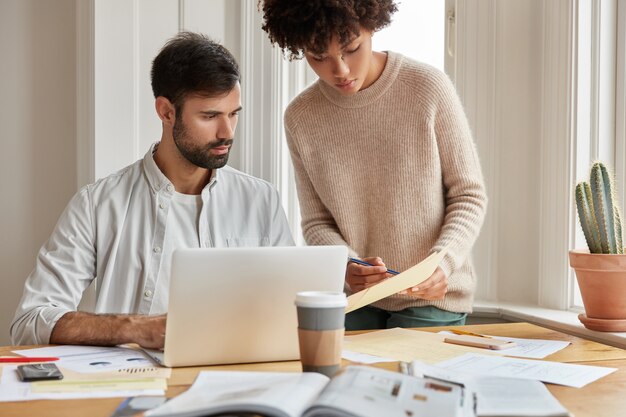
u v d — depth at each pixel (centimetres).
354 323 213
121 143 271
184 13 278
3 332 289
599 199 179
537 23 245
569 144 227
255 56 280
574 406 110
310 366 120
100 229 185
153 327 143
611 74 227
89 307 275
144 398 110
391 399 97
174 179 190
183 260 126
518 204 251
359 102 202
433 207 201
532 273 250
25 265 290
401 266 203
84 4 276
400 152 200
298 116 211
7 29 287
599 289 180
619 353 146
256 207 199
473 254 257
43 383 119
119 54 271
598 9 224
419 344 152
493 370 130
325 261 135
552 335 164
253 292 132
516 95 249
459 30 257
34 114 289
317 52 179
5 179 289
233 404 93
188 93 176
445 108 197
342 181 207
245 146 281
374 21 181
